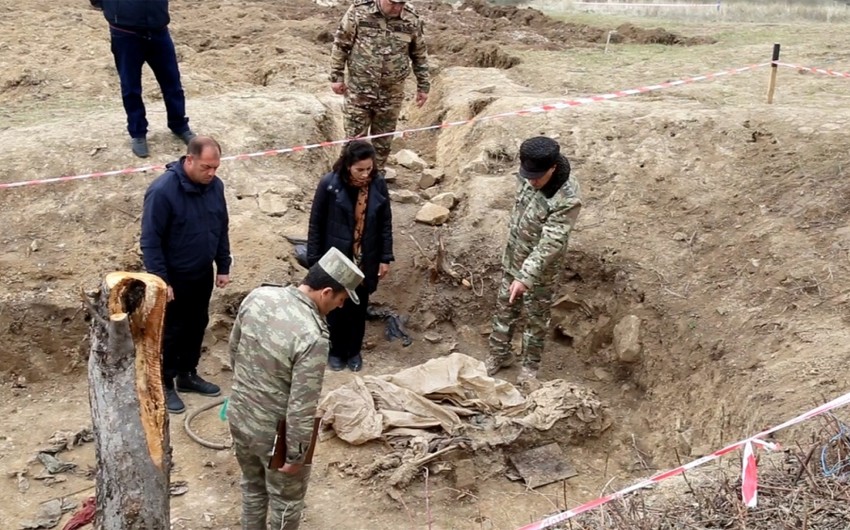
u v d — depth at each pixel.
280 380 3.80
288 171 8.30
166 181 5.13
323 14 16.70
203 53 12.93
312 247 5.90
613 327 6.66
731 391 5.40
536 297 5.92
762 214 6.86
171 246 5.25
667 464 5.36
